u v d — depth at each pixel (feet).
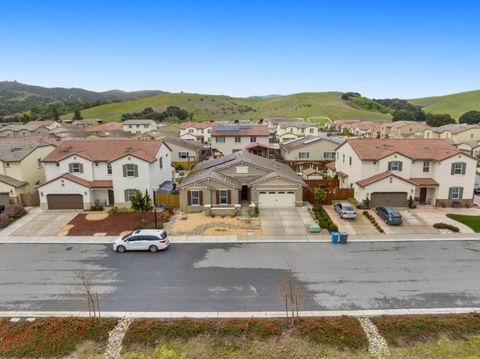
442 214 112.37
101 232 100.01
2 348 53.83
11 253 86.74
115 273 75.61
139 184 119.96
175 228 102.01
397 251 85.10
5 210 112.68
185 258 82.64
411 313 60.08
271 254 84.23
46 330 56.39
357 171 124.88
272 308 61.98
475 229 98.99
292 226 102.83
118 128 331.98
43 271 77.00
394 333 55.16
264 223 105.40
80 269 77.61
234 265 78.64
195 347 53.47
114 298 65.82
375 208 118.42
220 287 69.21
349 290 67.41
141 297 66.08
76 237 96.58
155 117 518.78
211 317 59.72
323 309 61.41
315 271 75.25
